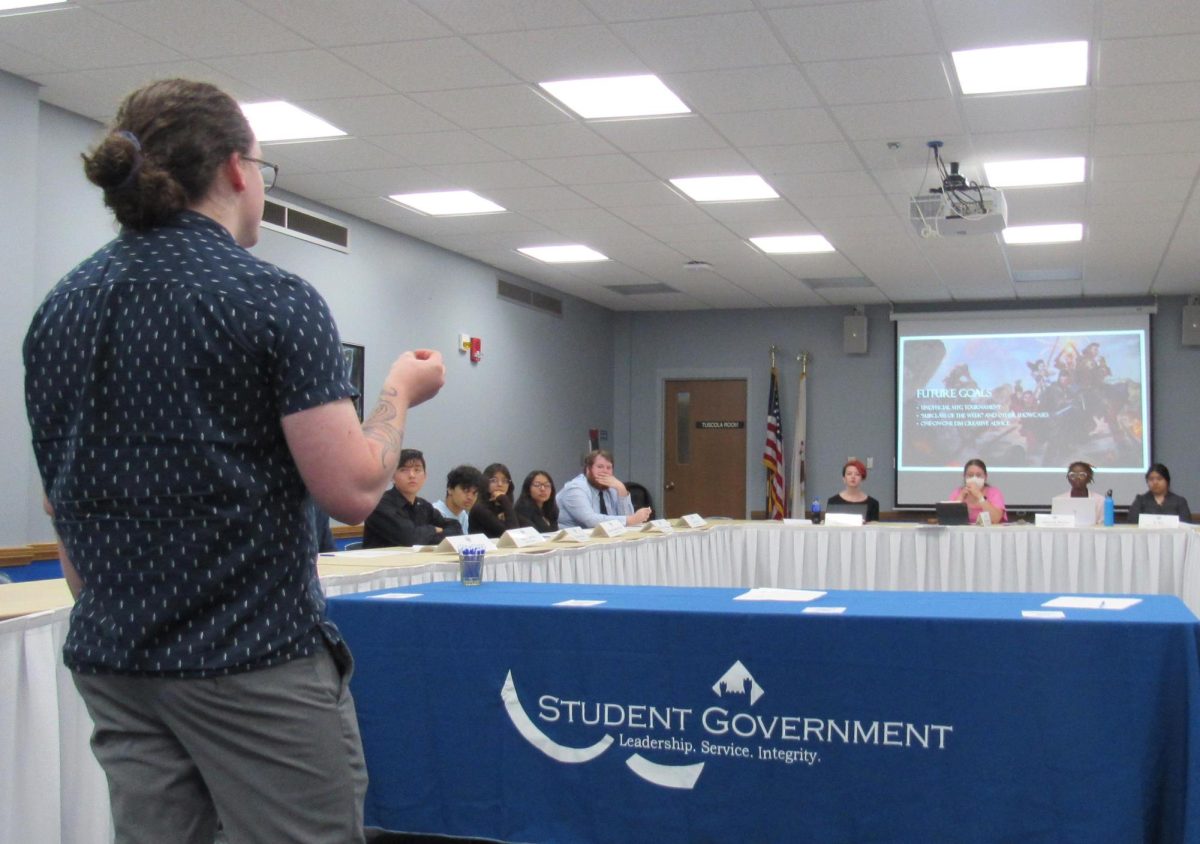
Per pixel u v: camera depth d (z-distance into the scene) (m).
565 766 2.31
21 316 5.02
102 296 1.11
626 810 2.26
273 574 1.12
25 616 1.81
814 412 11.52
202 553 1.08
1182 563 5.73
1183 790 1.90
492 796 2.36
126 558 1.08
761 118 5.51
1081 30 4.36
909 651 2.09
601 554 4.25
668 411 12.11
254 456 1.11
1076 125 5.52
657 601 2.44
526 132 5.79
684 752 2.23
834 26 4.37
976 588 5.97
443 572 3.30
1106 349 10.55
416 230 8.16
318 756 1.13
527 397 10.20
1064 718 1.99
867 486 11.30
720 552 6.15
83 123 5.55
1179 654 1.94
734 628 2.21
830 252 8.77
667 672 2.25
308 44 4.61
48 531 5.27
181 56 4.75
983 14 4.23
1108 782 1.95
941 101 5.21
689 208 7.39
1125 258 8.74
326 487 1.10
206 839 1.17
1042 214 7.35
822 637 2.15
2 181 4.94
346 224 7.60
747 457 11.77
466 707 2.39
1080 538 5.87
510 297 9.87
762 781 2.18
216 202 1.19
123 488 1.08
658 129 5.71
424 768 2.41
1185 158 6.01
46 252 5.35
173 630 1.08
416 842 2.62
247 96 5.26
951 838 2.04
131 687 1.10
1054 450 10.63
